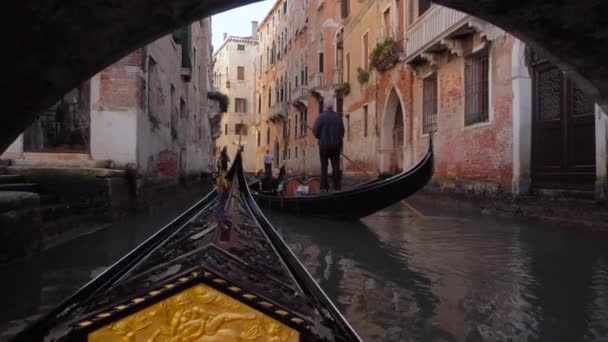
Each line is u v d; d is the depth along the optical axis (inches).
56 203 299.9
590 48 182.2
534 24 180.2
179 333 69.9
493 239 271.0
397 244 264.4
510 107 378.9
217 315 70.6
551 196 339.6
